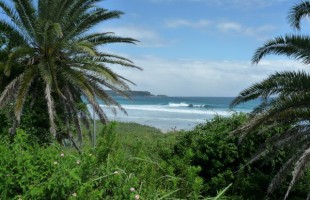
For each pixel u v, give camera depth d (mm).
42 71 14953
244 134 9336
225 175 9469
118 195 3311
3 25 16031
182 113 64312
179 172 4773
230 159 9695
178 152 9883
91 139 16703
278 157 10516
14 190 3418
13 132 11289
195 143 9805
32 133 12547
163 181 4266
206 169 9695
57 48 16250
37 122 14336
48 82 14562
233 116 11172
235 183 9391
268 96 9797
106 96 17172
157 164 4285
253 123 9312
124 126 35781
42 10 16750
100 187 3412
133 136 22266
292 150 10266
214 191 9234
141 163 4250
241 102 10258
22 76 14438
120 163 3992
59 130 15719
